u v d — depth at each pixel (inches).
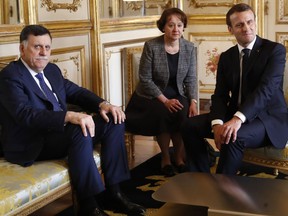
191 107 127.7
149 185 117.4
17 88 91.4
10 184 79.9
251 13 103.5
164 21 125.6
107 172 100.3
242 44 105.3
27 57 93.4
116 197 101.0
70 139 90.7
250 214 66.2
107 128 98.9
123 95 161.9
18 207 77.5
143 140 161.8
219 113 105.3
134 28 163.0
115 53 156.9
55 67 104.7
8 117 93.4
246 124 99.7
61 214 104.0
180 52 127.4
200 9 197.8
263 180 80.0
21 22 119.3
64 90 104.3
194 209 78.4
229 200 71.3
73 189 93.9
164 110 124.2
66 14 135.9
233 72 106.3
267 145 101.0
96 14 145.0
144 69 127.3
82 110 105.7
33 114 89.7
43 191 83.0
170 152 139.0
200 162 108.5
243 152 100.2
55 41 132.7
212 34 197.3
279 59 102.2
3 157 95.1
